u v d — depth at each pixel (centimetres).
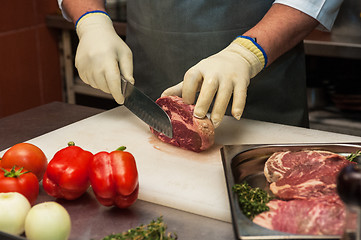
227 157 123
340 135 156
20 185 108
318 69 288
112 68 155
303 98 184
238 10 169
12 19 287
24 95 306
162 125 143
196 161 140
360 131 233
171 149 148
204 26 171
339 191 68
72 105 191
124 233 95
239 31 172
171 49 177
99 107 330
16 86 299
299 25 156
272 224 96
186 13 170
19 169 110
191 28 172
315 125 243
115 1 315
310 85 267
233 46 150
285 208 101
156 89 188
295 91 181
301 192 111
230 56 146
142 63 188
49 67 320
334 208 99
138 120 171
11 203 97
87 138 156
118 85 155
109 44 160
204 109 140
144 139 155
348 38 252
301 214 98
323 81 267
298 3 155
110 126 165
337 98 247
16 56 295
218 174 131
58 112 184
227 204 115
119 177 107
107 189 108
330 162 124
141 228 97
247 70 145
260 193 108
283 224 96
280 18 155
